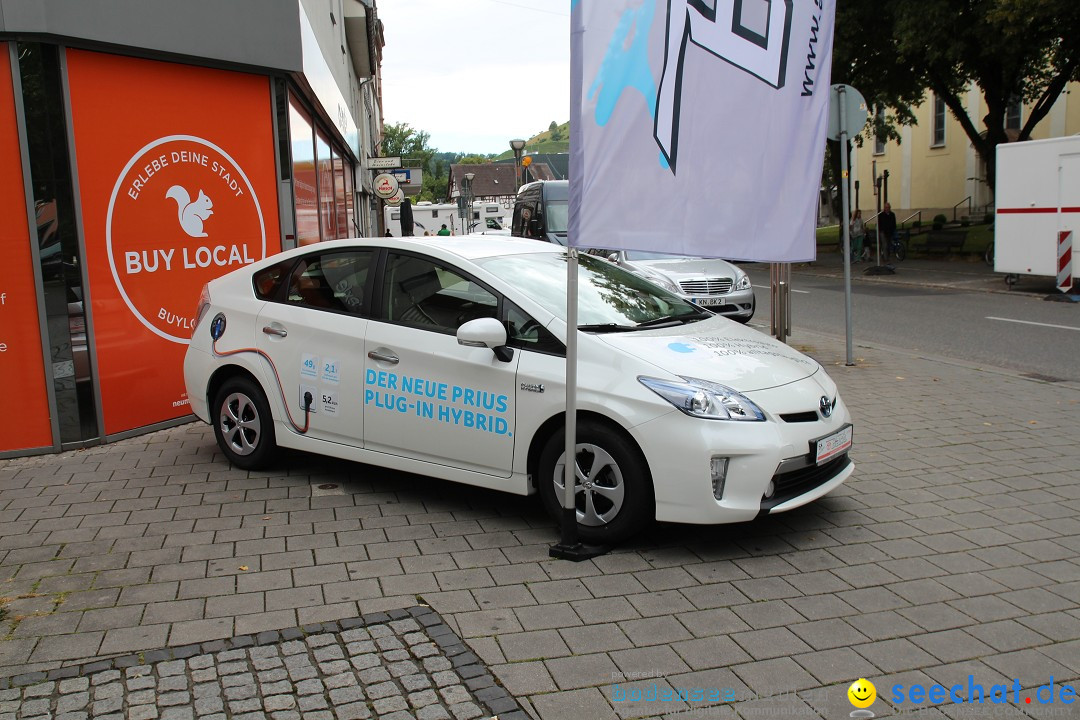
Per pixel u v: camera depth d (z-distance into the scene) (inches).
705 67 177.5
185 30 269.9
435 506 202.5
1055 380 339.9
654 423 166.4
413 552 174.9
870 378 346.0
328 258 218.8
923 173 1467.8
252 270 232.7
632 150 167.9
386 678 127.5
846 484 216.5
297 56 309.4
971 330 481.1
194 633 141.2
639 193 169.9
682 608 150.1
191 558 171.9
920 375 350.6
